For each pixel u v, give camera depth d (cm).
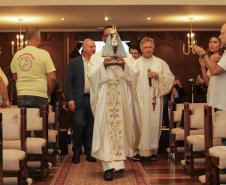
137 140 574
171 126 686
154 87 690
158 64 694
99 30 1246
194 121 567
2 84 535
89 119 666
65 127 1036
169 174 579
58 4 873
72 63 662
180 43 1255
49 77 590
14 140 497
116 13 988
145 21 1116
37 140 532
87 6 889
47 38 1248
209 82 540
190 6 901
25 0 870
